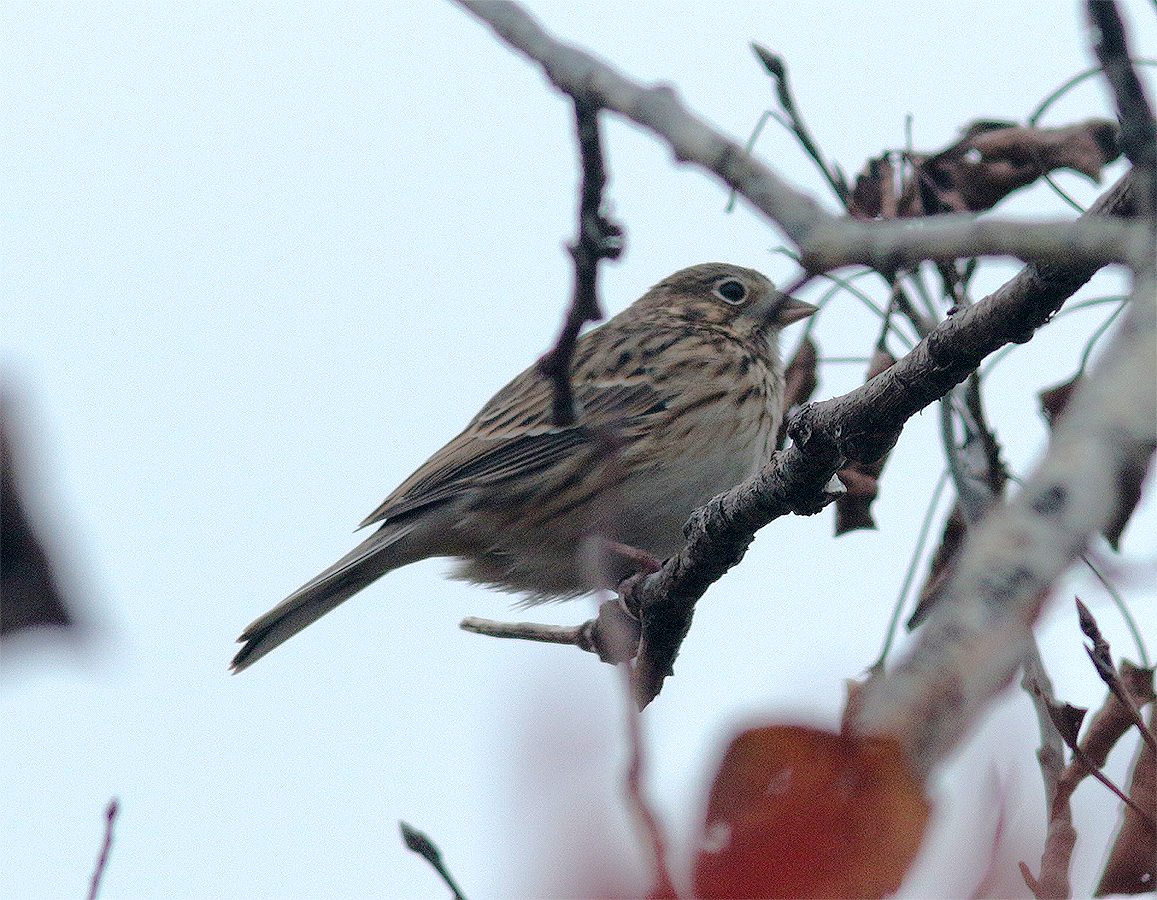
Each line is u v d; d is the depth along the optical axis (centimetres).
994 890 394
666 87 525
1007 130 1235
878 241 477
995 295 807
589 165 595
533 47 546
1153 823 778
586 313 634
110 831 757
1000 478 1172
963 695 299
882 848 289
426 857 796
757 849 292
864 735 295
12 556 306
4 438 306
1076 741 789
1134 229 425
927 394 865
